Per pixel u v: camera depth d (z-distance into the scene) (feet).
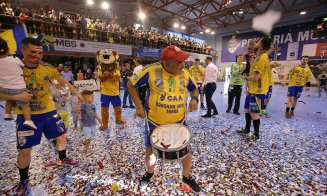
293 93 17.12
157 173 8.08
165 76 5.70
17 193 6.66
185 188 7.11
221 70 77.71
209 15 61.26
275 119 16.57
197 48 67.82
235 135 12.57
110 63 13.38
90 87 20.56
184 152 5.38
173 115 5.98
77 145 10.91
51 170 8.27
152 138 5.39
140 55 49.88
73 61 46.91
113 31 45.37
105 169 8.40
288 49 60.39
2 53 5.91
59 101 10.16
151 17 66.59
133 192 6.93
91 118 9.69
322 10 52.01
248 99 12.29
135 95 6.08
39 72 6.68
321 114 18.45
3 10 31.32
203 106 21.18
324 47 53.06
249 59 14.85
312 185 7.24
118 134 12.83
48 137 7.45
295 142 11.30
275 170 8.29
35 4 45.85
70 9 51.16
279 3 54.34
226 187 7.19
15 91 5.90
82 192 6.90
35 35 33.50
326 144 10.97
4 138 11.95
